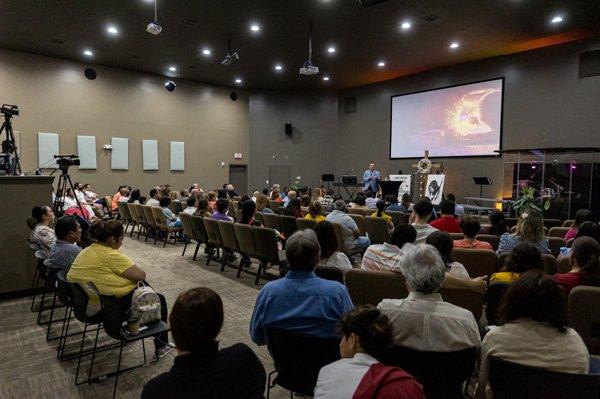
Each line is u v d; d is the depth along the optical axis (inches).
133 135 465.1
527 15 294.0
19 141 385.1
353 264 199.6
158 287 185.0
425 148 467.2
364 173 514.6
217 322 46.7
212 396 44.5
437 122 454.6
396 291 94.7
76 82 422.0
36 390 98.7
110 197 420.2
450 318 62.4
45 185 174.4
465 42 357.4
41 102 399.9
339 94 561.0
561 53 362.9
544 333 56.1
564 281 91.4
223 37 345.1
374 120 521.0
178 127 502.0
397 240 114.7
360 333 45.7
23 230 169.3
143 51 386.9
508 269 95.2
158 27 257.4
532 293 56.2
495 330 60.2
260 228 177.0
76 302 106.1
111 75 446.0
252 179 566.6
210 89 529.0
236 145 554.9
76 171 423.5
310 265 74.9
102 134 441.4
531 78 381.7
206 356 46.1
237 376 46.8
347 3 273.3
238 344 51.1
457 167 438.9
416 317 63.5
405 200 293.0
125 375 106.0
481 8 280.7
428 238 103.3
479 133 419.5
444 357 62.3
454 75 437.7
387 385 40.8
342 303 73.4
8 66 380.2
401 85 489.4
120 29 326.0
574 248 92.6
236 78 497.7
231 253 235.8
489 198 409.7
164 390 44.2
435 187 430.6
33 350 120.6
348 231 188.2
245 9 284.7
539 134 378.3
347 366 44.2
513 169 388.5
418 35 338.0
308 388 71.6
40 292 175.9
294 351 70.4
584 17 298.4
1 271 164.6
